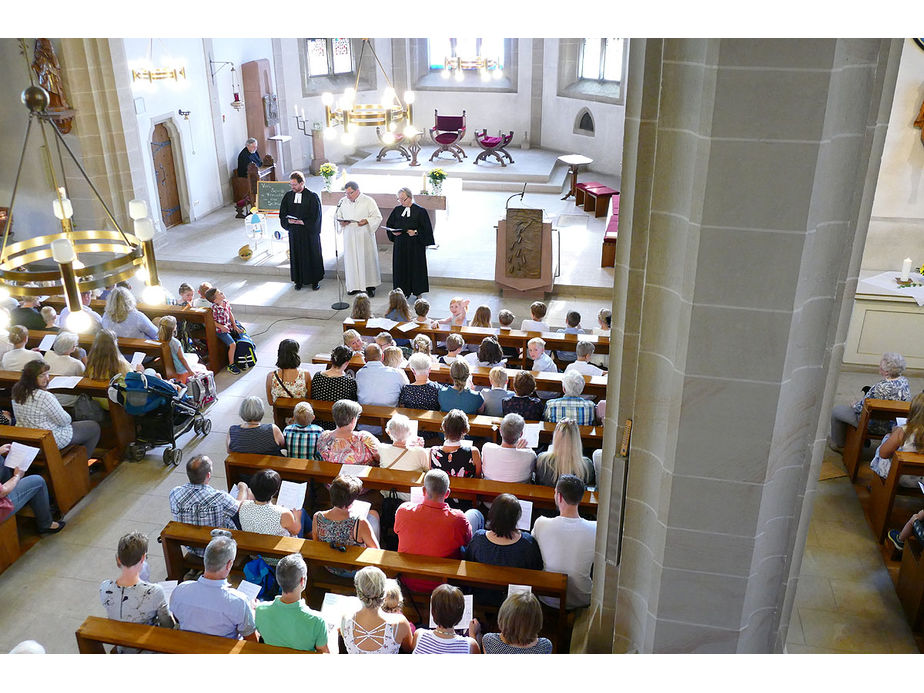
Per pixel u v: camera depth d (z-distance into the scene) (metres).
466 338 8.62
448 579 4.72
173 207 14.02
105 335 7.05
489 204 15.38
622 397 3.78
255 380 9.05
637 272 3.53
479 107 18.64
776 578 3.69
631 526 3.78
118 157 11.69
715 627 3.67
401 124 18.62
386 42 18.30
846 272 3.23
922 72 8.15
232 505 5.27
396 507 5.68
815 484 3.71
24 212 12.16
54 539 6.31
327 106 11.44
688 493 3.41
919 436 5.93
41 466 6.46
